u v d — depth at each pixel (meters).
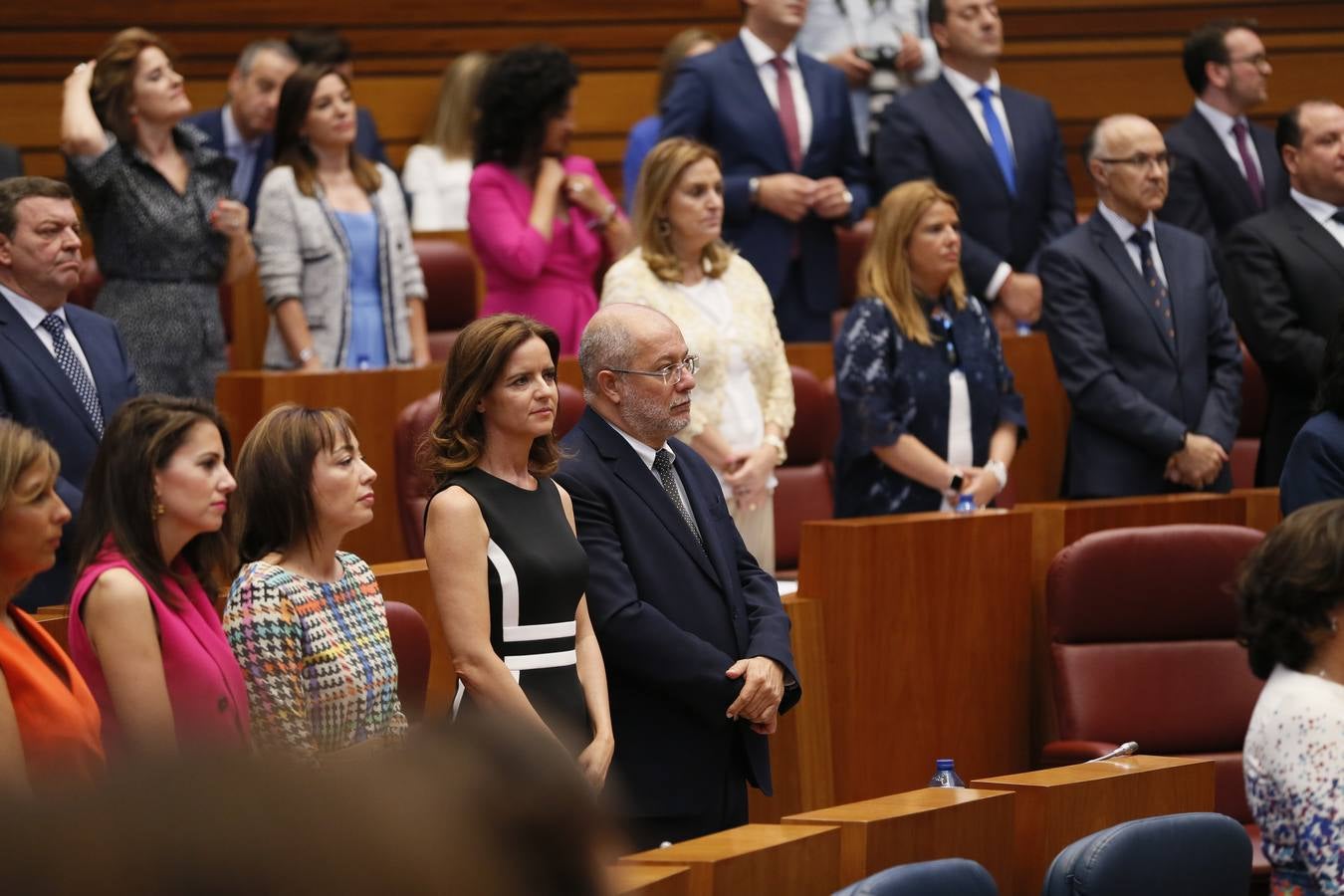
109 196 14.21
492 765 0.89
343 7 24.19
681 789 10.19
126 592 7.91
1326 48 26.64
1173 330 15.11
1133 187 15.09
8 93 22.73
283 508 8.84
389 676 9.05
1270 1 26.69
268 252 15.73
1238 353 15.41
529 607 9.23
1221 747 13.00
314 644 8.67
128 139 14.33
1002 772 13.74
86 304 17.23
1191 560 13.06
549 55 16.38
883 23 21.31
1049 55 26.69
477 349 9.38
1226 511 14.58
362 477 8.98
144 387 14.18
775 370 13.74
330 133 15.93
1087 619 12.97
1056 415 17.94
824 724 12.80
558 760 0.91
